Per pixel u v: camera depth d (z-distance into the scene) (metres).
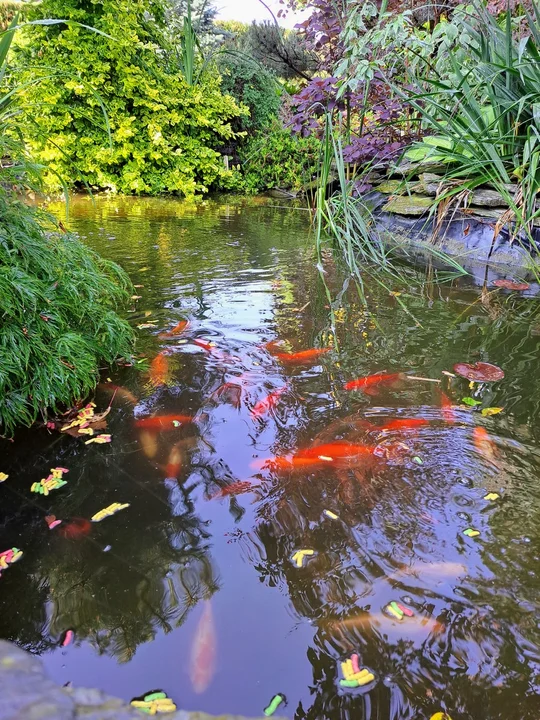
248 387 2.08
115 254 4.02
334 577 1.21
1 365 1.63
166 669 1.00
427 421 1.83
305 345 2.46
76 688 0.94
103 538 1.33
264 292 3.21
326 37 4.84
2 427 1.77
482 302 3.00
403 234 4.24
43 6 6.57
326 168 3.06
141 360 2.30
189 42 7.54
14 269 1.74
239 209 6.44
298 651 1.03
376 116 5.14
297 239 4.65
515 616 1.11
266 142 7.83
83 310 2.01
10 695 0.90
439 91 3.77
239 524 1.38
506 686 0.97
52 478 1.55
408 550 1.29
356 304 3.00
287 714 0.92
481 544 1.30
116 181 7.22
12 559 1.26
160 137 7.11
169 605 1.14
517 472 1.58
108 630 1.09
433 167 4.20
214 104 7.62
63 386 1.82
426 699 0.94
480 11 3.74
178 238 4.62
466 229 3.85
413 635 1.07
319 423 1.83
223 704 0.94
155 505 1.45
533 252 3.42
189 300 3.05
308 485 1.53
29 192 2.39
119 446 1.71
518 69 3.42
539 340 2.50
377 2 4.65
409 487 1.51
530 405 1.94
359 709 0.93
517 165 3.50
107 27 6.77
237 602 1.15
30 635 1.07
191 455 1.66
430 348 2.43
